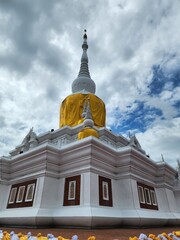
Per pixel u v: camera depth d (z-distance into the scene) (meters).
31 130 24.66
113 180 13.38
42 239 6.04
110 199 12.26
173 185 18.73
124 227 11.48
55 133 21.83
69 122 23.91
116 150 14.14
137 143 25.36
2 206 14.19
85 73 31.91
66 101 25.66
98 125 24.11
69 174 12.83
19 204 12.95
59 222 10.91
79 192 11.54
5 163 15.52
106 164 13.25
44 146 13.09
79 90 28.88
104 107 26.81
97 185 11.80
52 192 12.49
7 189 15.01
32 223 10.75
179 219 14.64
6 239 6.18
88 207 10.40
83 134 15.76
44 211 11.20
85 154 12.43
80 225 10.09
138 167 14.34
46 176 12.62
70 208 11.24
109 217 10.61
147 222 11.78
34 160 13.67
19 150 24.17
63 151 13.55
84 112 22.17
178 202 18.62
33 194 12.40
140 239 5.84
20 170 14.73
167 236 6.46
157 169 16.61
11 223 12.12
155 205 14.70
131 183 12.91
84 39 38.31
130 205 12.23
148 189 14.83
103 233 8.61
